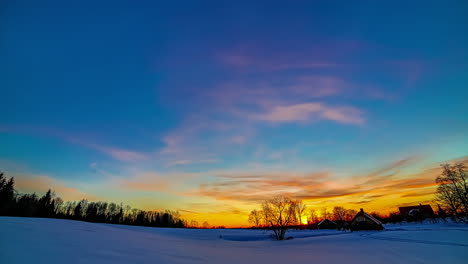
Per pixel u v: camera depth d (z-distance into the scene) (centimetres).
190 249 1512
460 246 1736
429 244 1912
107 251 952
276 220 4306
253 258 1411
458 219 5038
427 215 7756
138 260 889
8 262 627
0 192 5828
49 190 8256
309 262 1301
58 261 702
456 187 5066
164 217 11550
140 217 11019
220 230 7025
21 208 6450
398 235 2884
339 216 10662
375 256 1443
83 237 1173
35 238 936
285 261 1333
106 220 9900
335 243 2500
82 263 723
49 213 8012
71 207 9525
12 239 855
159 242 1630
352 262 1284
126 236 1575
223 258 1294
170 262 953
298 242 3027
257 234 5653
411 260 1286
